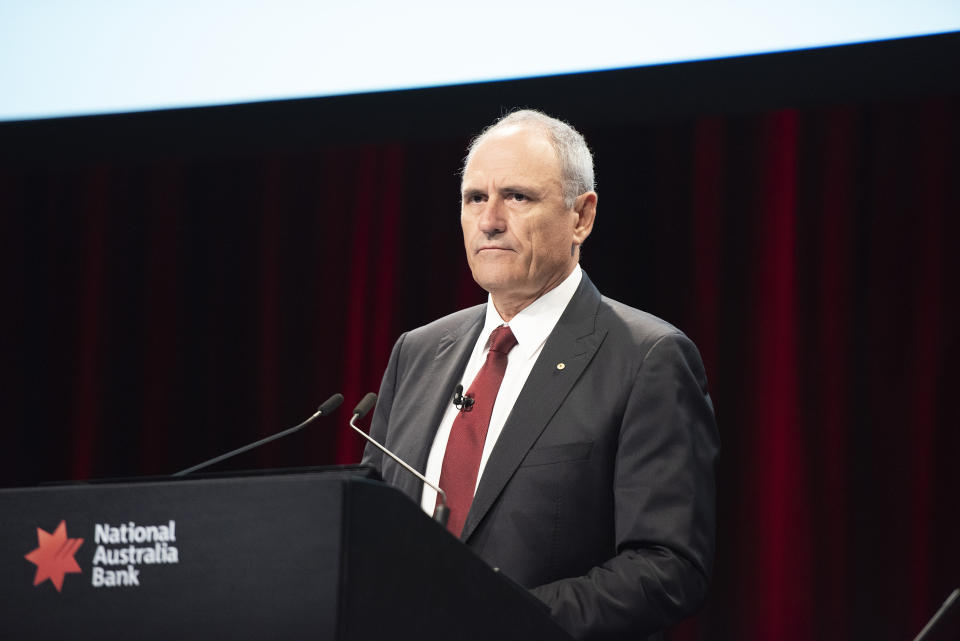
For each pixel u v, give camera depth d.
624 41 9.43
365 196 12.22
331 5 10.32
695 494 4.91
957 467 9.53
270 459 12.15
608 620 4.46
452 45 9.93
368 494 2.93
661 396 5.08
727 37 9.16
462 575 3.15
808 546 9.88
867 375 9.91
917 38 8.60
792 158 10.32
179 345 12.64
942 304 9.73
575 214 5.76
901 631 9.52
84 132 10.95
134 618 2.97
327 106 10.28
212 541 2.96
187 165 12.88
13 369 13.02
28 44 11.11
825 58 8.87
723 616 10.10
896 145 10.05
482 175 5.62
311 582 2.85
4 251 13.18
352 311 12.05
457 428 5.48
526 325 5.65
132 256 12.91
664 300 10.63
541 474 5.01
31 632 3.02
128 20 10.88
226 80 10.59
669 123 10.27
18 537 3.09
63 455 12.84
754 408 10.20
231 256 12.64
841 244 10.10
